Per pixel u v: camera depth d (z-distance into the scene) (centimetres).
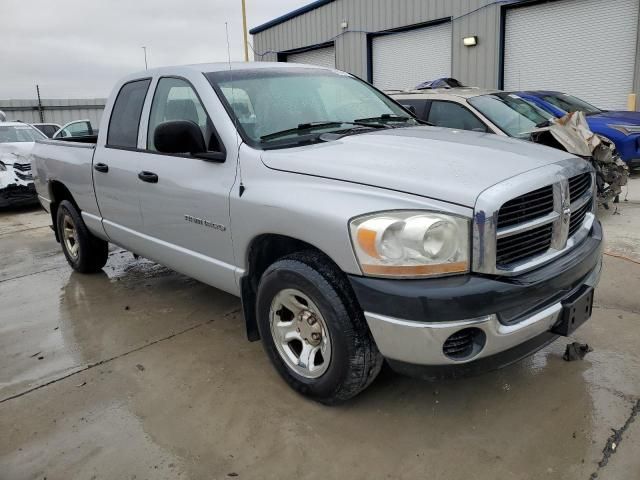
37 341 404
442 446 263
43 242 731
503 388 308
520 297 242
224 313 438
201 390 324
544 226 264
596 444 257
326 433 278
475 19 1420
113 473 257
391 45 1683
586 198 305
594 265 295
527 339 259
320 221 261
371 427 280
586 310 286
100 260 546
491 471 245
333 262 275
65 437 285
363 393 310
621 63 1191
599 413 280
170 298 477
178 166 359
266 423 288
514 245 250
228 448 271
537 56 1334
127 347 385
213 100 342
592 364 327
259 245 314
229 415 297
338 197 262
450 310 233
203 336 396
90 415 304
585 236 302
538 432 269
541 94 980
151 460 265
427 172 256
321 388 290
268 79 372
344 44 1816
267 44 2164
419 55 1611
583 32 1241
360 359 270
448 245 238
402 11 1600
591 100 1259
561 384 308
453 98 722
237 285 333
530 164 270
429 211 240
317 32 1909
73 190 502
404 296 237
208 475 253
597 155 629
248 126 328
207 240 345
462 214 236
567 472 241
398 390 312
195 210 346
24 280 557
